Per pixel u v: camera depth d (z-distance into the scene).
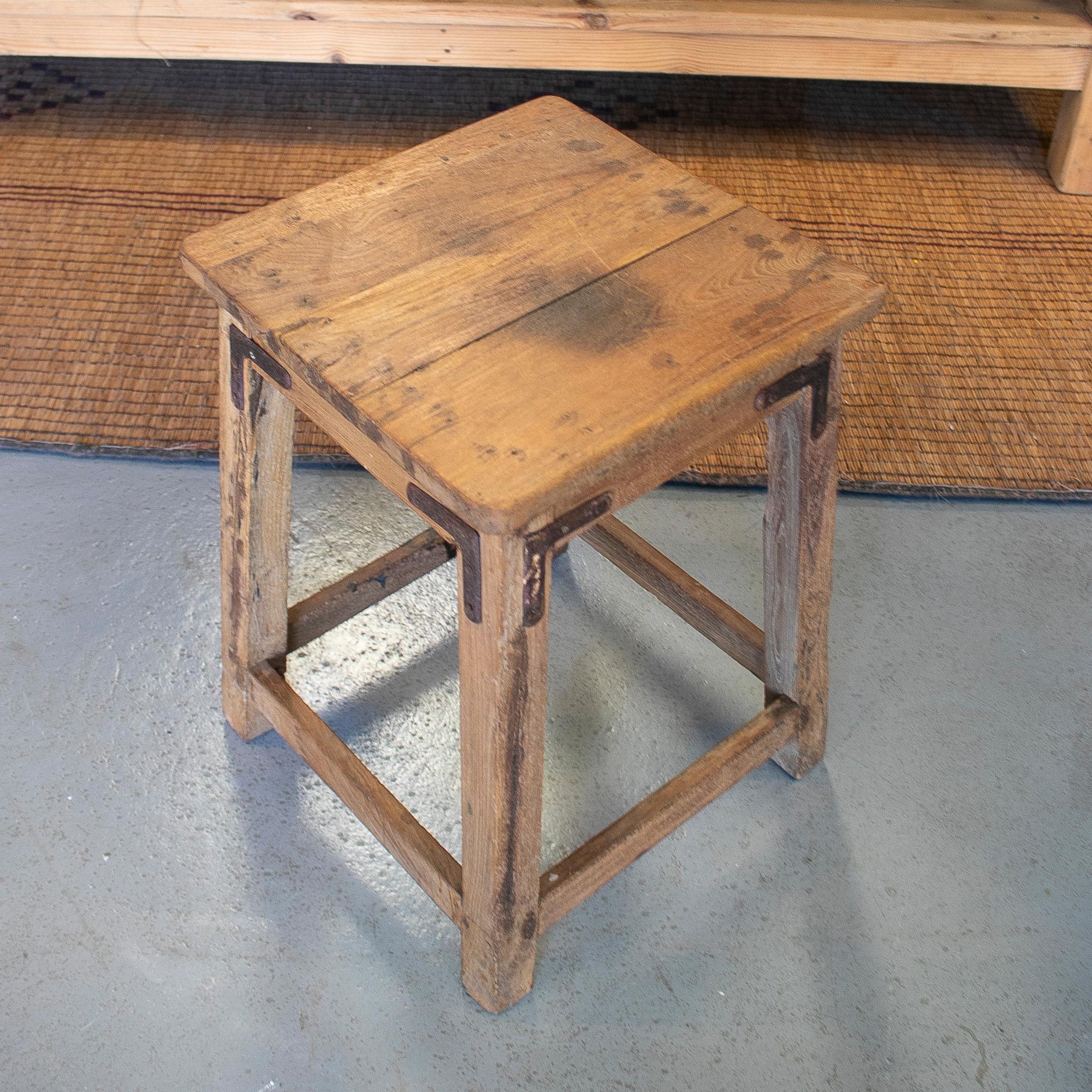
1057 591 1.84
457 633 1.74
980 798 1.57
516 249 1.24
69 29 2.43
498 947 1.26
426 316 1.15
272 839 1.49
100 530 1.86
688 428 1.14
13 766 1.54
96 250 2.35
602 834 1.34
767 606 1.43
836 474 1.32
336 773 1.39
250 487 1.35
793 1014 1.35
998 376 2.17
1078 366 2.20
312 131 2.70
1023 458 2.04
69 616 1.73
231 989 1.35
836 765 1.59
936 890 1.47
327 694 1.65
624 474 1.11
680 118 2.79
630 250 1.25
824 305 1.18
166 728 1.60
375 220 1.28
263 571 1.42
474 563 1.05
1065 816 1.55
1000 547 1.90
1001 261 2.42
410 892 1.45
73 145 2.62
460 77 2.88
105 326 2.19
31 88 2.78
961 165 2.69
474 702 1.13
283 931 1.40
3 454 1.97
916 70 2.47
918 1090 1.29
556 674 1.69
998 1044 1.33
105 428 2.01
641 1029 1.33
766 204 2.54
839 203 2.56
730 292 1.19
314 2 2.36
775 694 1.50
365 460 1.16
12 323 2.18
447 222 1.28
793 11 2.40
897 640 1.76
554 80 2.89
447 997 1.36
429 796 1.54
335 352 1.11
